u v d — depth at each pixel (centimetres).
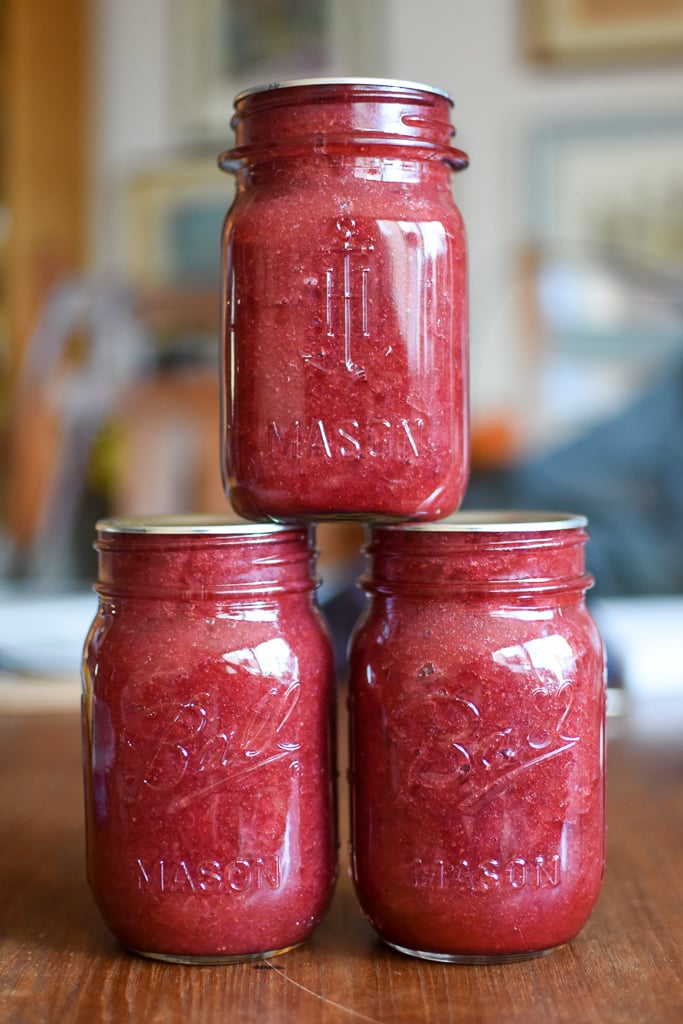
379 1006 61
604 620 153
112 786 67
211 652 65
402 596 68
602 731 70
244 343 68
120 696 66
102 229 263
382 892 67
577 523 69
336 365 66
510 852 65
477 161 253
